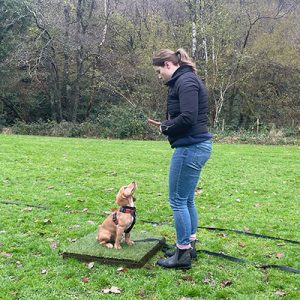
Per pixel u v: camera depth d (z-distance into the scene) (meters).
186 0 25.61
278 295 3.75
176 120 3.84
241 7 26.36
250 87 27.38
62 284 3.89
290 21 27.22
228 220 6.17
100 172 10.01
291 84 26.77
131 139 22.20
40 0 25.75
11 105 28.41
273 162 12.47
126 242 4.63
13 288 3.82
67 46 25.86
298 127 24.55
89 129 23.08
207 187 8.52
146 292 3.77
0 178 8.90
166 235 5.38
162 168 10.84
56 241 5.07
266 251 4.89
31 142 16.41
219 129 24.33
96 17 28.41
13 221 5.87
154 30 27.67
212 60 25.77
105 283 3.92
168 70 4.00
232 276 4.12
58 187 8.19
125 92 27.70
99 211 6.53
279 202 7.38
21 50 24.64
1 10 25.86
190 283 3.94
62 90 28.97
